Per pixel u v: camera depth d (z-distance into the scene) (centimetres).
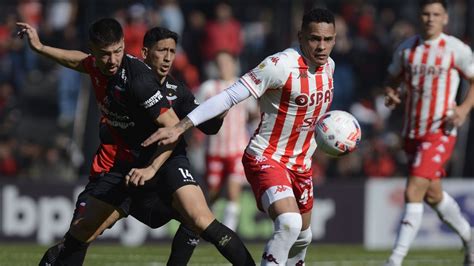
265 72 2316
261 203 2370
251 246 4572
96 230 2395
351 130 2378
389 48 5459
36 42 2466
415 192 3166
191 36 5425
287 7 5328
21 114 5306
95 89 2361
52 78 5316
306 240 2511
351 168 5250
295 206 2319
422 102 3206
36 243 4638
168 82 2514
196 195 2345
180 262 2488
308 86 2347
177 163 2388
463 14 5206
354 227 4747
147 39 2477
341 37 5406
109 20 2230
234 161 4394
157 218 2455
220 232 2309
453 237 4756
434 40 3191
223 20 5362
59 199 4662
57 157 5184
